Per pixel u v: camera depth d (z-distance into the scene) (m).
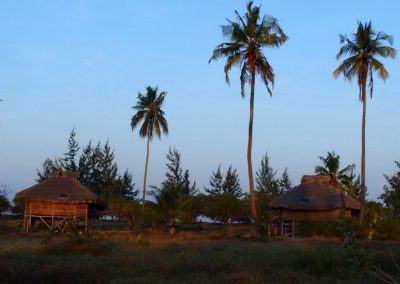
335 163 60.84
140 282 15.36
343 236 9.99
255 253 22.89
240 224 62.06
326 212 46.28
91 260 19.83
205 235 38.03
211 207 54.75
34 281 15.66
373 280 15.48
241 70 43.66
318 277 16.92
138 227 42.22
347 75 45.28
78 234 24.09
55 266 18.20
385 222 35.84
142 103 60.44
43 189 49.00
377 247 25.83
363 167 44.31
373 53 44.69
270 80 43.88
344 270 17.09
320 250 20.12
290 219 47.25
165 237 34.78
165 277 16.62
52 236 24.38
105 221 74.00
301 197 47.22
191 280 15.95
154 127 60.53
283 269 18.16
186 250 23.69
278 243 30.91
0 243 27.41
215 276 16.70
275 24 43.44
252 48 43.31
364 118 44.84
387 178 42.97
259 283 15.62
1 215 63.72
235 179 84.62
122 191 85.25
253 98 43.91
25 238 33.47
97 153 84.88
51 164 83.44
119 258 20.41
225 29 43.72
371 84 44.88
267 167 89.19
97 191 84.00
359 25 44.94
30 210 48.22
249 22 43.47
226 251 23.62
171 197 39.56
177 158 83.44
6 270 16.95
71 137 84.38
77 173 51.59
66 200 48.50
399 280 14.70
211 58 43.88
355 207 46.06
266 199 61.09
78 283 15.57
